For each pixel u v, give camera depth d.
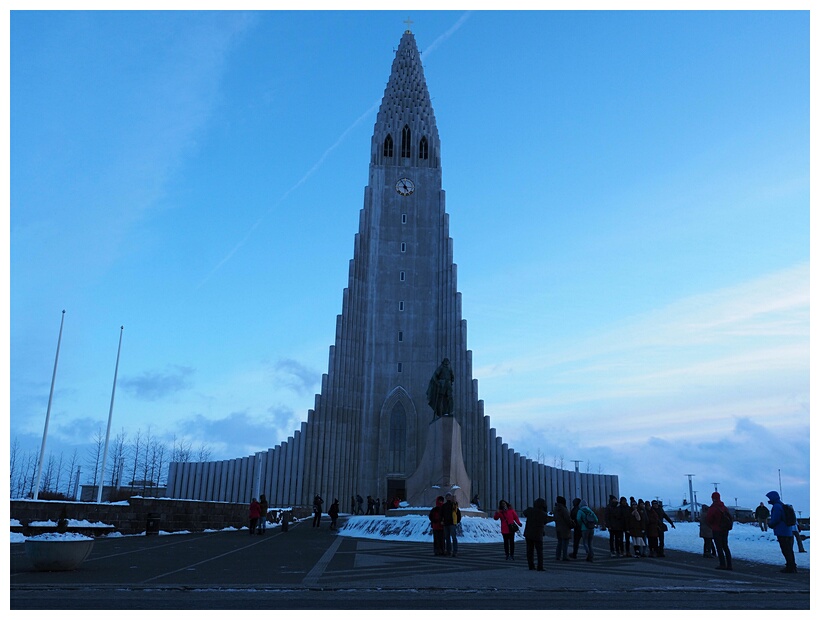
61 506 29.11
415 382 77.69
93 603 10.98
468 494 44.34
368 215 82.94
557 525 20.81
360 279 80.38
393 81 90.69
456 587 13.58
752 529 43.66
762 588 13.88
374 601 11.66
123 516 32.19
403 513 36.94
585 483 76.06
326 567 17.61
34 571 15.54
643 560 21.28
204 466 76.81
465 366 76.88
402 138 87.81
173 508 35.47
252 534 34.97
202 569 16.73
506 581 14.78
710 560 21.45
